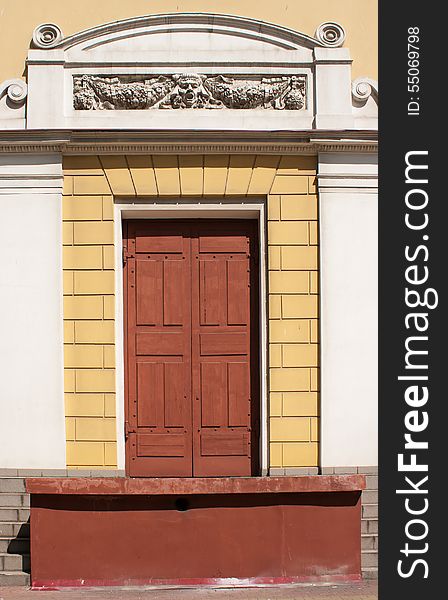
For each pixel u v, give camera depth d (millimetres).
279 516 6625
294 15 7816
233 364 7812
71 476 7410
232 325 7824
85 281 7520
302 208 7621
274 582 6539
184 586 6508
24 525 7035
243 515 6609
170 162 7590
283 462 7512
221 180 7602
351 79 7727
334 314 7539
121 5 7746
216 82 7660
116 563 6539
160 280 7824
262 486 6508
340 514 6668
